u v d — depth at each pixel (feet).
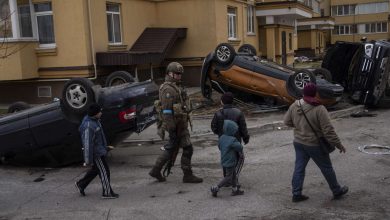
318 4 182.70
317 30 177.47
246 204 19.69
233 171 20.71
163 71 73.00
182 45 71.20
